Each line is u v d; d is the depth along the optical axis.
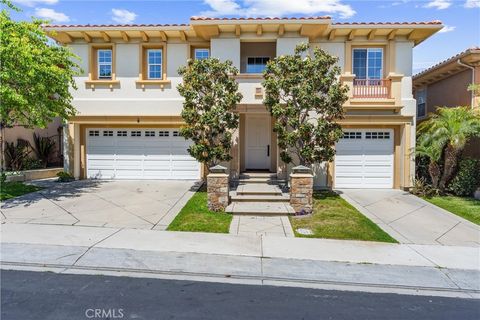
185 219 9.61
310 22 13.06
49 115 11.75
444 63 14.75
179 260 6.80
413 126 13.91
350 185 14.34
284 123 11.73
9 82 10.48
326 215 10.34
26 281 5.75
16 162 16.42
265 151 15.45
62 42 14.70
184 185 13.84
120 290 5.51
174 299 5.25
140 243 7.68
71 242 7.61
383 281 6.11
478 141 13.96
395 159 14.25
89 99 14.75
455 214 10.79
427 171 14.08
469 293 5.82
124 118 14.51
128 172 15.07
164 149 14.92
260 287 5.80
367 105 13.70
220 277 6.16
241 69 14.95
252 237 8.35
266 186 12.88
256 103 13.65
